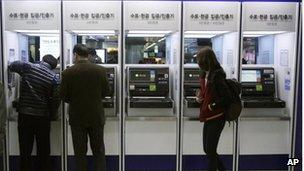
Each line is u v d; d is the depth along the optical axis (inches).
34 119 138.6
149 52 169.9
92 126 132.6
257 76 157.1
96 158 137.1
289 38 150.4
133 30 143.9
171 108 148.5
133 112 149.0
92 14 141.9
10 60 145.9
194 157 153.4
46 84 138.4
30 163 144.8
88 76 130.0
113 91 148.9
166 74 152.7
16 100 148.6
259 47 171.0
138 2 142.4
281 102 151.3
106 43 165.5
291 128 153.0
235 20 144.6
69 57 152.8
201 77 134.3
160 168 153.6
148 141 151.7
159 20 143.2
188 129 151.1
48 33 156.3
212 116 127.3
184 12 142.9
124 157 151.8
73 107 131.6
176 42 147.4
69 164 151.1
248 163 156.1
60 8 141.3
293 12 146.1
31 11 140.9
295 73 148.8
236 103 126.3
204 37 169.0
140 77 151.3
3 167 148.8
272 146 155.8
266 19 145.5
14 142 149.3
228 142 154.3
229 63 154.1
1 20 140.8
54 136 150.3
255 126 154.3
